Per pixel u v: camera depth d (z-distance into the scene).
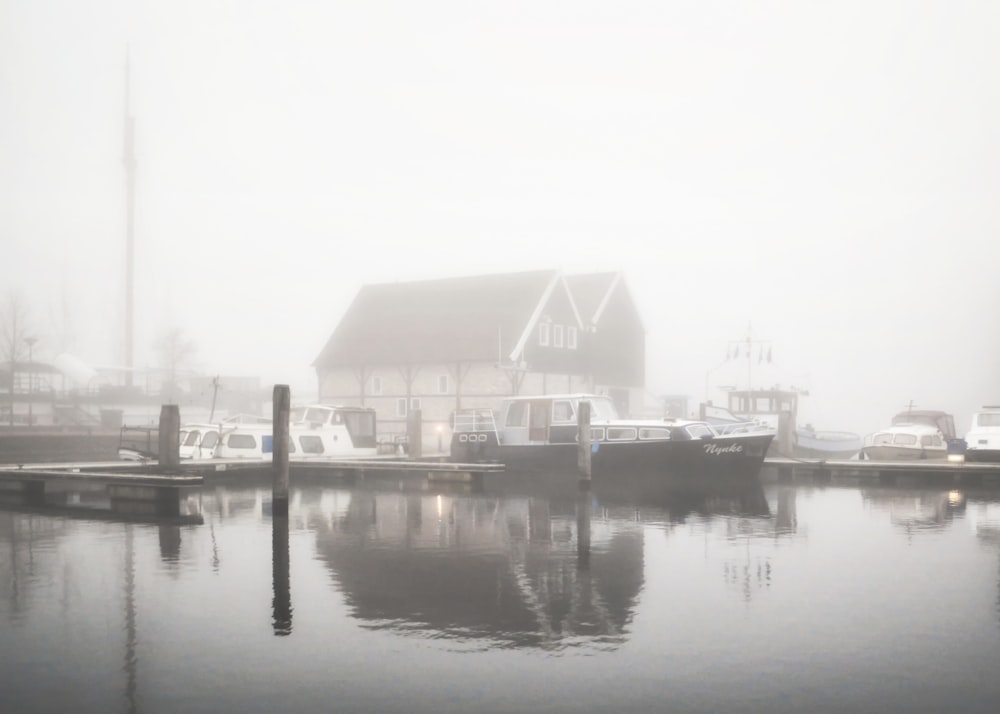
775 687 8.71
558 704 8.30
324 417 35.41
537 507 22.53
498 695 8.53
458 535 17.66
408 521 19.78
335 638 10.32
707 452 28.86
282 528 18.75
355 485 28.98
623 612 11.43
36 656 9.77
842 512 21.27
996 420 31.34
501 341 52.94
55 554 15.64
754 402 43.81
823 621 10.98
